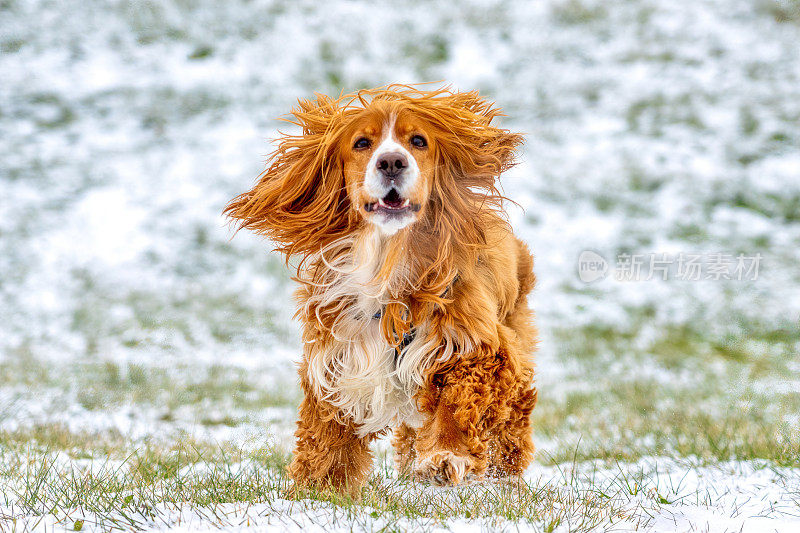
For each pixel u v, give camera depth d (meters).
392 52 30.52
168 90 28.06
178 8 32.25
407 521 4.68
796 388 11.78
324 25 31.77
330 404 5.61
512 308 6.39
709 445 7.76
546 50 30.44
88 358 13.34
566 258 18.80
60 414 10.09
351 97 5.97
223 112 26.98
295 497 5.25
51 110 26.52
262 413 10.38
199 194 22.12
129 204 21.41
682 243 19.52
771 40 30.34
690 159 23.88
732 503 5.41
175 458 7.42
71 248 19.08
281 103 27.64
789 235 19.70
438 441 5.20
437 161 5.54
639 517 4.91
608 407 10.55
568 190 22.27
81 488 5.38
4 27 30.55
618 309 16.16
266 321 15.64
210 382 11.85
